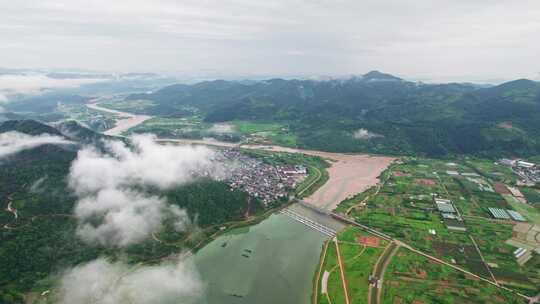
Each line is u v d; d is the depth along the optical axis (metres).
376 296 192.50
